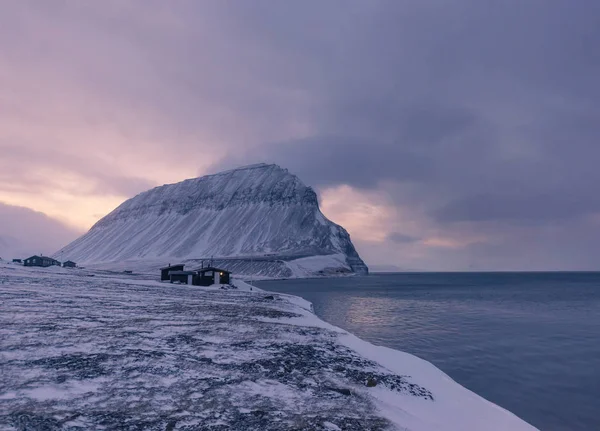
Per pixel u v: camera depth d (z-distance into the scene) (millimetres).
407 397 19031
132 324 28625
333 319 57656
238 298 65562
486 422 17547
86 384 14617
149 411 12719
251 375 18344
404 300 93938
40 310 31797
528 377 28500
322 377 19734
